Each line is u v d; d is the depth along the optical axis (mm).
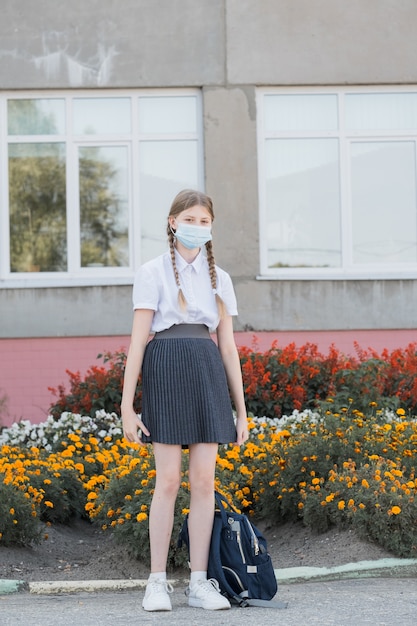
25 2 12195
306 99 12539
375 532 6516
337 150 12547
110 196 12359
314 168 12523
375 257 12531
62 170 12344
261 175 12445
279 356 10305
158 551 5336
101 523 7086
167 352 5293
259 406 9875
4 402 11828
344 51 12383
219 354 5418
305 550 6754
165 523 5336
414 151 12602
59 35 12219
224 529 5383
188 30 12281
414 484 6711
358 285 12211
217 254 12234
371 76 12398
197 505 5363
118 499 6875
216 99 12297
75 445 8711
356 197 12547
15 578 6434
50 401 11977
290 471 7340
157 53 12258
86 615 5172
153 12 12258
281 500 7445
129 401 5297
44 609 5402
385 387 10078
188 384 5258
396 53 12414
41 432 9141
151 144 12406
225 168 12297
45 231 12273
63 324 12031
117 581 6141
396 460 7281
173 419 5234
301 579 6156
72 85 12195
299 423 8234
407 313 12219
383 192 12578
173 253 5430
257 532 5434
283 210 12484
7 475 7129
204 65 12305
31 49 12195
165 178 12406
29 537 7031
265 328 12125
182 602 5508
